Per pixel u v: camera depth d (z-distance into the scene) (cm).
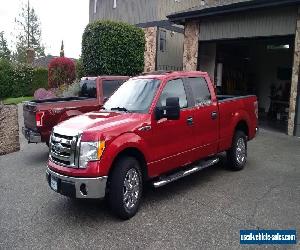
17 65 2859
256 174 765
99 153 498
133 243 459
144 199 617
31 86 2884
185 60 1644
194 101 670
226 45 1795
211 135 707
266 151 990
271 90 1903
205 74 723
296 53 1216
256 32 1347
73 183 500
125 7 2520
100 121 546
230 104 765
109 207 573
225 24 1460
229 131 758
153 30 2009
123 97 646
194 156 670
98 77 997
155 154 582
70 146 510
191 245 452
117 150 514
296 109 1227
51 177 538
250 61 2014
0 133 1318
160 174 602
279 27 1270
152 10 2305
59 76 2367
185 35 1633
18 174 788
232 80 1884
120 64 1802
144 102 602
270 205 582
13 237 480
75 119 575
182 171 651
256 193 641
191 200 609
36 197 635
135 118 564
